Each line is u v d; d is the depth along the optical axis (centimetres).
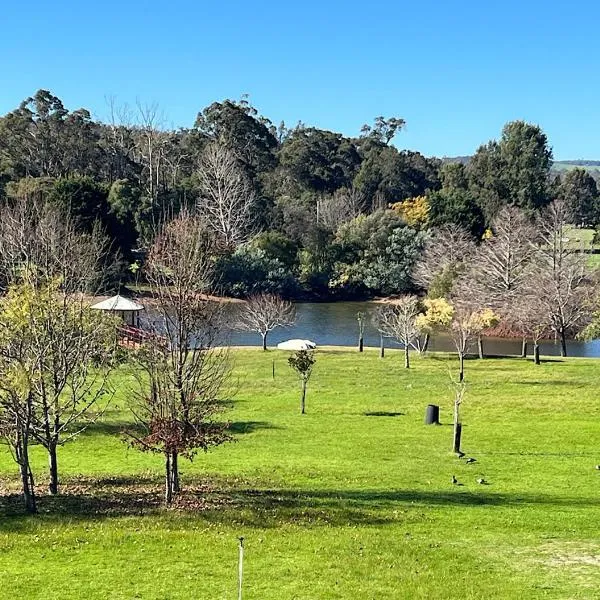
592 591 1547
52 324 2241
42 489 2244
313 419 3497
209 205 10975
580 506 2219
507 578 1616
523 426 3416
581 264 7231
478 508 2164
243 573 1592
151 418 2295
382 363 5147
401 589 1530
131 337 4012
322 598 1475
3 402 1964
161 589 1498
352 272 10781
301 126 16588
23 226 3738
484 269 7944
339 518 2020
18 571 1569
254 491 2294
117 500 2122
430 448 2983
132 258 8750
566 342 7175
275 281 10038
